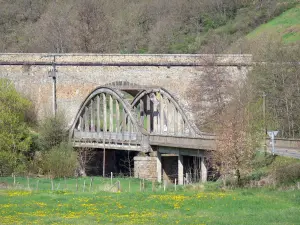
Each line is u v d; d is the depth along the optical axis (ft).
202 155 226.79
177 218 140.97
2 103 265.95
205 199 162.81
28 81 313.12
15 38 486.38
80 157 265.34
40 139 267.18
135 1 513.45
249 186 183.11
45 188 206.69
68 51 436.76
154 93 273.33
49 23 473.67
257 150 207.72
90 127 300.81
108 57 309.83
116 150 293.02
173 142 239.71
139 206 157.58
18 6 526.98
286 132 257.14
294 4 441.27
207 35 447.42
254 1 468.75
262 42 329.72
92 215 147.33
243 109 228.84
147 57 307.78
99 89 280.31
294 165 186.19
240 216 142.00
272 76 273.13
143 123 269.85
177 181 248.32
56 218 143.43
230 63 299.17
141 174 252.21
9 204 162.40
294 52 285.43
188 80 304.91
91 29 424.46
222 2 479.41
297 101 261.24
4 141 254.47
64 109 310.45
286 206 152.66
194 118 282.77
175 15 485.56
